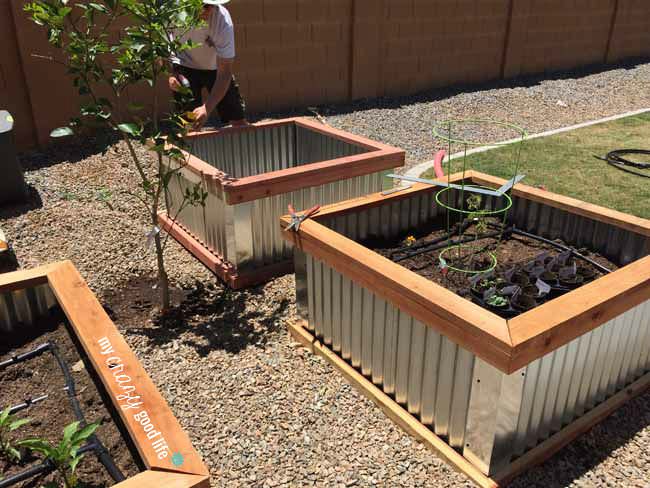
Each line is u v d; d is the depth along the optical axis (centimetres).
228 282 395
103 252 441
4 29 619
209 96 419
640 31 1430
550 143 757
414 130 820
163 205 515
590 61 1348
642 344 279
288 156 523
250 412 277
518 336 204
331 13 880
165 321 353
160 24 297
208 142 468
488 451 229
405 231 360
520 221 365
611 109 987
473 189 315
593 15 1291
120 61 306
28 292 274
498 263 321
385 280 251
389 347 268
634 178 619
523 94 1049
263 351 323
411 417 264
